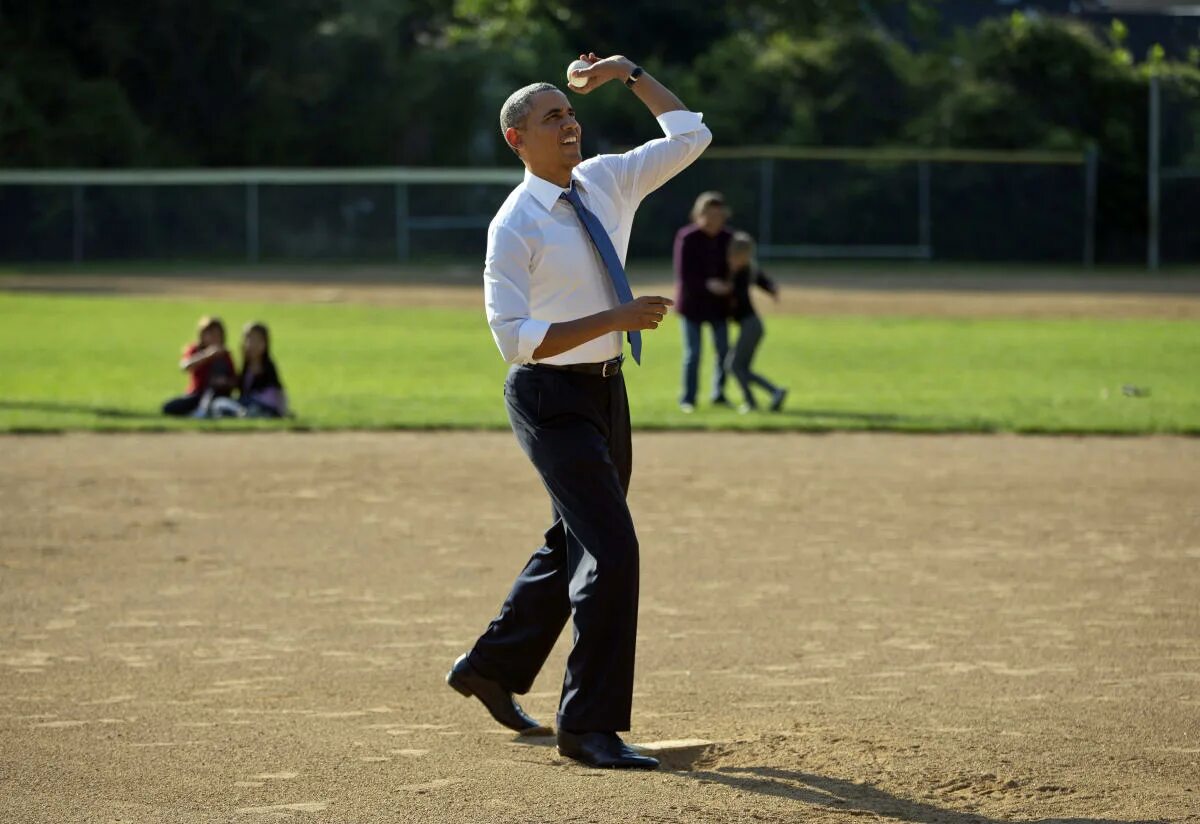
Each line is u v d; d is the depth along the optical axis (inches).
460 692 801.6
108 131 6865.2
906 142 7101.4
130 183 6535.4
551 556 783.1
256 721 813.9
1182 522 1416.1
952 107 6973.4
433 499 1530.5
